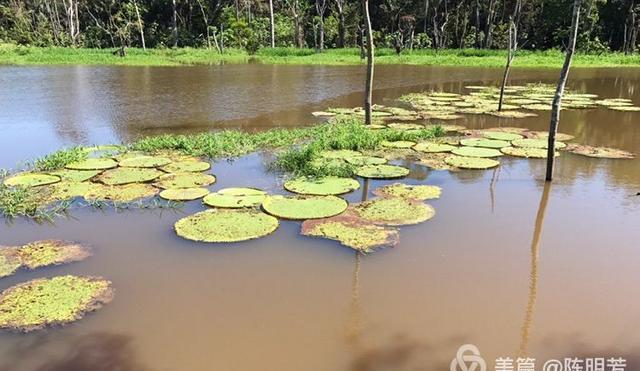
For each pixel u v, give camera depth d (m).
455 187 5.83
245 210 5.09
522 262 4.09
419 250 4.28
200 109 11.19
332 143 7.52
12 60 23.47
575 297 3.61
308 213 5.00
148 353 3.05
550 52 26.05
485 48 30.77
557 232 4.65
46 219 4.99
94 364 2.96
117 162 6.74
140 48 32.44
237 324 3.32
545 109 11.02
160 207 5.26
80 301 3.56
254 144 7.64
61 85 15.27
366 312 3.44
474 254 4.22
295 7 34.31
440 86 15.34
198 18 35.50
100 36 34.91
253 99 12.60
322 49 30.31
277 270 3.97
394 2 33.31
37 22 36.19
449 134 8.54
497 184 5.94
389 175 6.20
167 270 3.99
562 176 6.24
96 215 5.07
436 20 31.91
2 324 3.31
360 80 16.72
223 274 3.93
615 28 30.64
